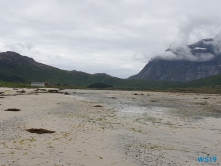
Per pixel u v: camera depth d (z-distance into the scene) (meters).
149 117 35.25
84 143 18.20
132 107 50.00
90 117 32.56
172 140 21.09
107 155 15.55
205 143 20.38
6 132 20.14
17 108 38.16
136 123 29.30
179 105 58.78
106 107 47.78
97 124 27.17
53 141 18.14
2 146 15.84
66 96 80.06
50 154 14.85
